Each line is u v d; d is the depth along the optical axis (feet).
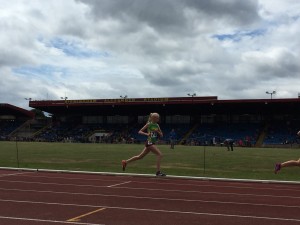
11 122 284.82
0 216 26.35
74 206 29.78
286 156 100.99
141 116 260.62
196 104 218.59
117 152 110.11
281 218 26.37
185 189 38.50
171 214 27.30
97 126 259.80
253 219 26.04
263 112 231.71
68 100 241.55
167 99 221.66
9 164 65.26
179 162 75.51
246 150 141.08
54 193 35.63
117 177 47.70
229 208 29.53
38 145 162.61
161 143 215.92
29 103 247.29
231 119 239.71
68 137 242.37
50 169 56.34
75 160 78.79
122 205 30.30
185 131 233.35
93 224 24.31
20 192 36.11
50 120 280.31
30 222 24.73
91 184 41.47
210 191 37.42
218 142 202.28
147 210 28.50
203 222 25.14
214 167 65.41
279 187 40.40
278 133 213.66
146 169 58.75
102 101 234.79
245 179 45.29
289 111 226.58
